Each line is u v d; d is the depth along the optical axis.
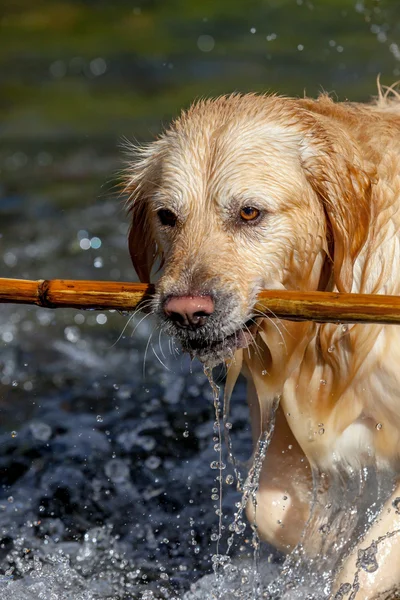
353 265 7.96
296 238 7.88
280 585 8.77
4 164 21.92
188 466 11.07
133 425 11.93
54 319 15.34
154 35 31.67
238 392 12.67
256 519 8.75
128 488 10.71
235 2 34.84
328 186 7.89
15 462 11.16
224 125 7.95
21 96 26.89
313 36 29.45
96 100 26.08
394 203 7.94
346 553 8.79
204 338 7.48
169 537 9.88
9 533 9.88
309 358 8.30
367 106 9.00
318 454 8.52
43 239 17.69
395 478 8.32
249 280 7.65
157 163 8.30
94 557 9.56
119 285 7.55
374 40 28.08
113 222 18.53
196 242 7.66
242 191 7.68
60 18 34.41
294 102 8.33
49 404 12.51
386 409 8.05
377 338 7.93
